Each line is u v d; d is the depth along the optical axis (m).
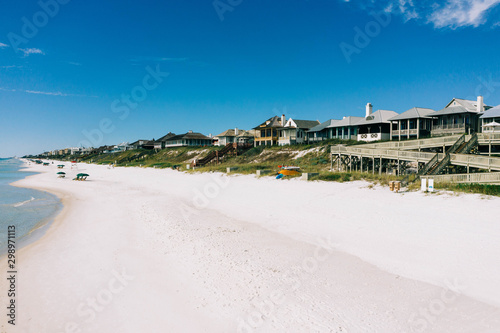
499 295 7.62
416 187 18.97
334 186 22.81
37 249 13.43
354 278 9.24
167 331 7.18
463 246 10.31
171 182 37.28
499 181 16.97
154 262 11.39
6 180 50.19
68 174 61.28
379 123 44.69
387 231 12.77
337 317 7.23
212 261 11.06
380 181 22.27
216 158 55.66
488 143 25.17
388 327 6.77
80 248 13.39
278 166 37.22
